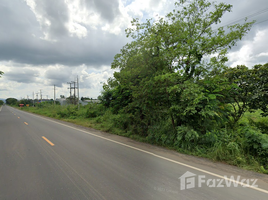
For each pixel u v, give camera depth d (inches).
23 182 140.6
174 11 331.6
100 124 492.1
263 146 195.5
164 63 297.0
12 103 5295.3
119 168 171.3
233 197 119.2
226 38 285.3
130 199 114.7
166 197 117.3
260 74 275.3
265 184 141.8
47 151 230.4
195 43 287.0
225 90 276.8
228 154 203.3
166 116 315.6
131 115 347.6
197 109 250.5
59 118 775.1
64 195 120.4
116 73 345.4
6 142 283.4
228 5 289.1
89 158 201.8
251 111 298.5
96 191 125.8
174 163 189.0
